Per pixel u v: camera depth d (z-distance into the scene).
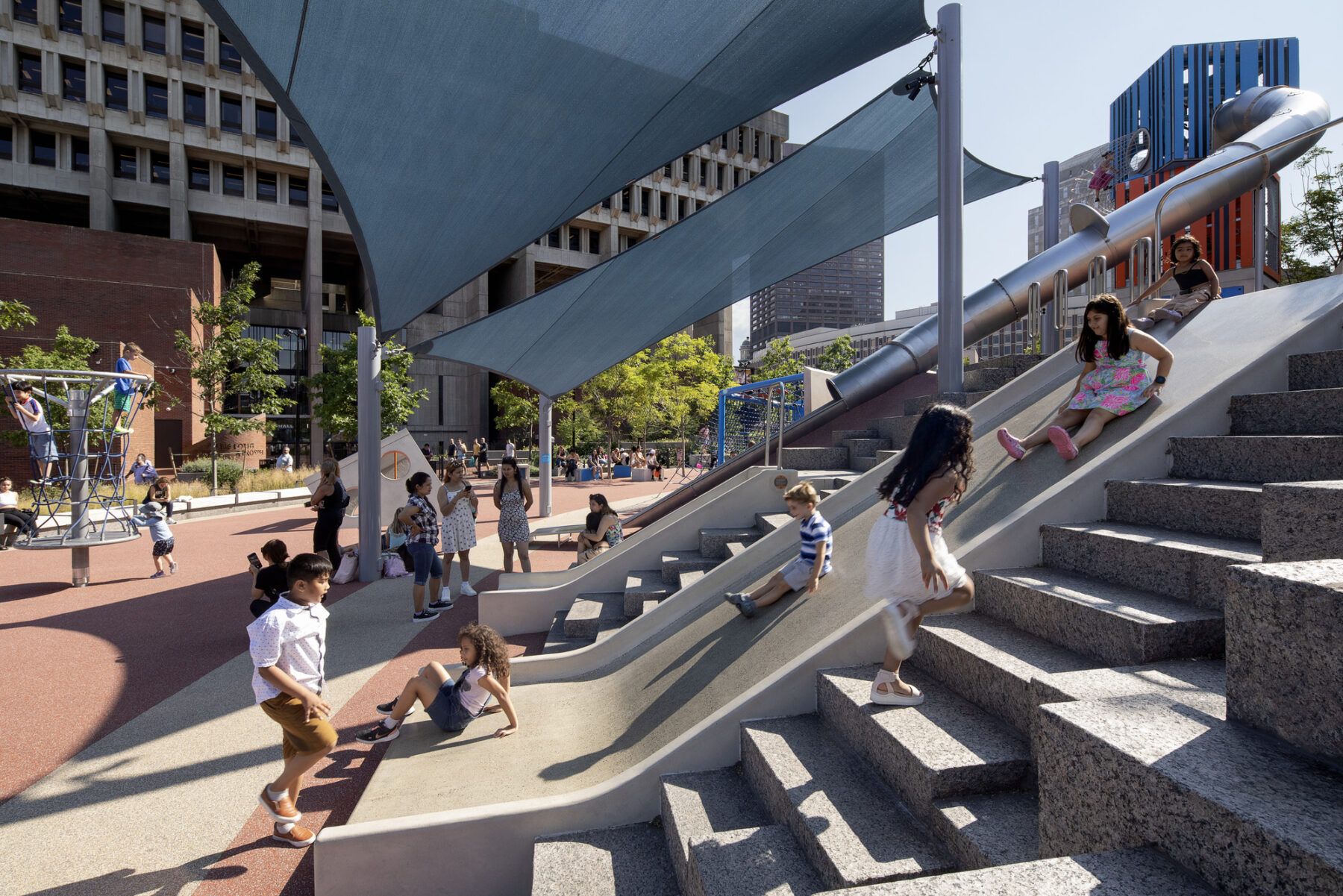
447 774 3.55
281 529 16.00
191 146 41.25
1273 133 8.57
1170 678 2.23
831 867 2.11
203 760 4.29
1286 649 1.43
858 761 2.80
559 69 5.01
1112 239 8.28
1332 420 3.31
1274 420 3.61
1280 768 1.34
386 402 28.50
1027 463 4.23
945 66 6.12
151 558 12.33
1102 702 1.75
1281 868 1.10
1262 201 8.38
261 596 4.93
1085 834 1.58
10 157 38.34
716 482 10.14
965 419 2.61
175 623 7.73
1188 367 4.48
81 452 9.87
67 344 24.28
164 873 3.13
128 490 18.34
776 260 10.33
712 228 8.70
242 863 3.21
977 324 8.16
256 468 33.53
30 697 5.41
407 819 3.00
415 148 5.37
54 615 8.17
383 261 6.52
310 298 45.47
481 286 51.34
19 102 37.00
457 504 8.21
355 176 5.45
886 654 2.81
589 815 3.09
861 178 8.87
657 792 3.17
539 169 5.99
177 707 5.18
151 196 40.94
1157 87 32.34
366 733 4.19
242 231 47.06
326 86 4.66
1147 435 3.80
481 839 2.99
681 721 3.59
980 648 2.88
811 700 3.34
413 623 7.38
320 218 45.75
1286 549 1.98
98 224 38.91
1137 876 1.29
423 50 4.57
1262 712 1.50
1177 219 8.34
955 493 2.62
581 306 9.52
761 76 5.77
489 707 4.41
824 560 4.18
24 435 16.20
